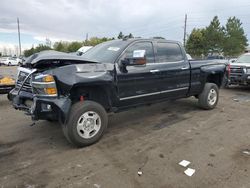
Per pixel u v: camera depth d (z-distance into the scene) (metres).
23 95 4.32
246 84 9.73
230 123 5.50
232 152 3.97
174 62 5.64
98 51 5.03
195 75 6.12
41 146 4.25
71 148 4.16
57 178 3.24
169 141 4.44
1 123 5.50
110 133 4.84
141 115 6.12
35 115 3.94
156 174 3.31
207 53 45.69
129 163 3.62
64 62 4.07
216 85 6.77
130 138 4.58
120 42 4.98
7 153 3.98
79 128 4.05
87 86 4.16
